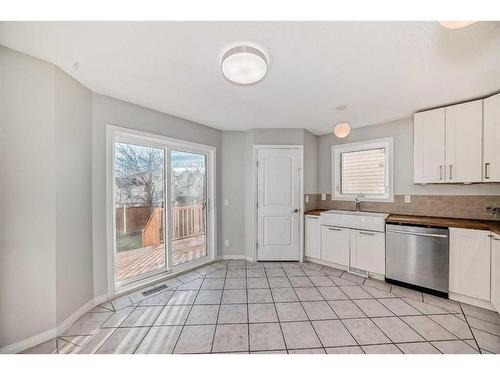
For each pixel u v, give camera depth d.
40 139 1.72
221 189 3.77
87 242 2.18
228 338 1.79
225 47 1.54
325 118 3.14
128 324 1.98
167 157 3.00
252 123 3.38
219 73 1.90
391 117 3.10
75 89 2.03
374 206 3.49
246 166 3.78
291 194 3.69
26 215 1.66
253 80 1.69
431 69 1.82
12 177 1.60
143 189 2.78
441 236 2.39
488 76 1.93
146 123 2.70
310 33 1.39
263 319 2.05
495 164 2.23
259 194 3.67
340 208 3.88
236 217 3.80
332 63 1.73
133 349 1.67
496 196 2.57
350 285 2.76
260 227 3.68
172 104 2.61
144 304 2.32
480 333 1.83
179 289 2.67
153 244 2.88
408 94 2.32
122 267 2.58
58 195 1.83
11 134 1.59
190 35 1.41
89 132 2.22
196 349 1.67
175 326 1.95
